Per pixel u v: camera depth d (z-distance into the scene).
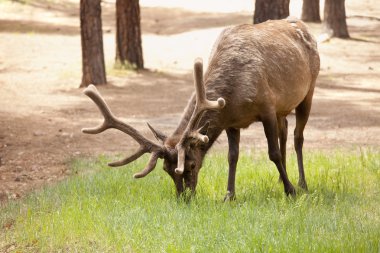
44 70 36.47
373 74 35.78
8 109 27.73
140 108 28.22
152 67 37.41
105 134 23.77
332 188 14.21
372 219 11.71
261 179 14.91
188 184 12.45
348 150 20.02
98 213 12.30
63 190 15.02
